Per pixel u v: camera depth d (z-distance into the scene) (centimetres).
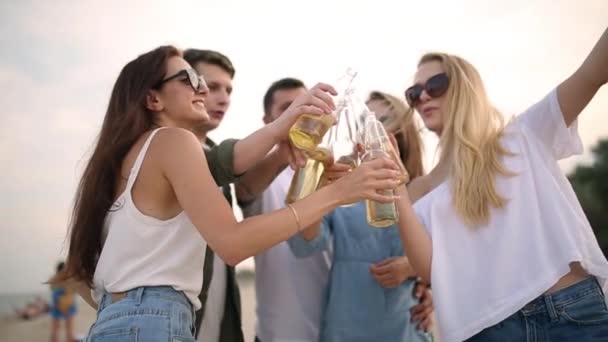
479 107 193
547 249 164
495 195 171
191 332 149
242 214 243
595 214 1449
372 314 231
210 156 182
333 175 191
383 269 225
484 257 171
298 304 249
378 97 288
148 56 174
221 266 219
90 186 159
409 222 181
